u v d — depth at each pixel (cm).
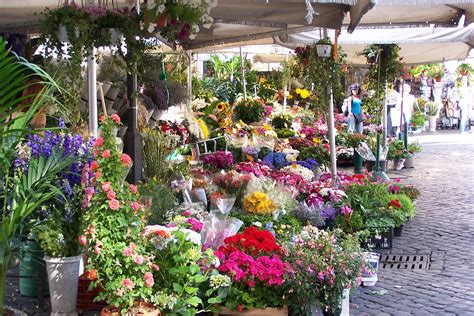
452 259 802
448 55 1653
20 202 464
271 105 1917
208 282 508
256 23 926
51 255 522
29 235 555
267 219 708
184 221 593
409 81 2930
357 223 820
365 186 966
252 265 506
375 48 1377
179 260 484
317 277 517
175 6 605
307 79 1030
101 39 603
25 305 582
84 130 689
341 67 1038
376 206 898
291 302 511
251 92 2181
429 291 671
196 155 1055
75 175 537
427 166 1755
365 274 683
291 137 1581
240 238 544
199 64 2483
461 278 721
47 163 473
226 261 511
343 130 1905
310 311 515
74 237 522
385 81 1402
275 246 541
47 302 587
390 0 555
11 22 823
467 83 3073
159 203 669
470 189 1361
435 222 1023
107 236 451
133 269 451
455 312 604
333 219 816
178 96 1058
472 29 1172
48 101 543
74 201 521
